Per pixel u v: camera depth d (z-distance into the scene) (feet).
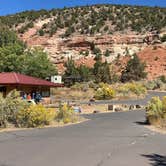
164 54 351.05
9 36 229.66
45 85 131.03
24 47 234.58
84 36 410.72
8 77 120.47
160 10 443.73
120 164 32.76
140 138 49.98
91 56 380.17
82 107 115.03
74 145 43.29
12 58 184.55
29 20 490.49
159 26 398.21
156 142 46.68
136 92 165.27
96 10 476.54
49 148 41.04
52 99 151.53
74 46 403.54
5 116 64.75
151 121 68.23
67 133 54.90
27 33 453.17
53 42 417.28
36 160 34.06
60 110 76.54
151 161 34.50
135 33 401.29
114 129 60.08
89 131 57.36
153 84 227.40
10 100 66.59
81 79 234.58
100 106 118.32
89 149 40.55
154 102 72.54
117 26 419.13
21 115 65.98
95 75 243.81
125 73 263.70
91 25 435.94
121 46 389.80
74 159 34.68
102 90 153.99
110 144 44.34
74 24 444.96
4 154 37.14
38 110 66.49
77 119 76.84
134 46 386.11
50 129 61.41
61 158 35.12
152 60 341.62
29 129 61.98
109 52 384.27
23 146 42.39
